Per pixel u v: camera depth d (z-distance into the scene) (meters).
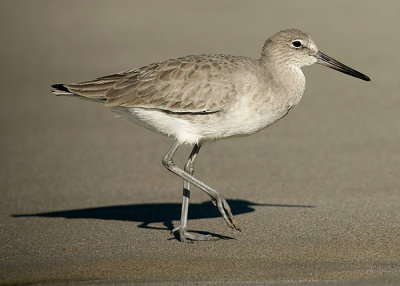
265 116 11.59
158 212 13.22
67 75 23.89
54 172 16.16
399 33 26.88
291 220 12.25
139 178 15.59
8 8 32.62
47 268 10.00
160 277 9.38
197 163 16.48
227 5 32.22
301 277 9.09
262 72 11.77
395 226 11.59
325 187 14.32
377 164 15.66
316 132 18.33
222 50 25.44
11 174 16.09
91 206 13.73
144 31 28.88
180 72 11.59
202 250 10.80
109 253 10.77
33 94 22.70
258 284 8.79
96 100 12.03
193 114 11.49
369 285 8.51
